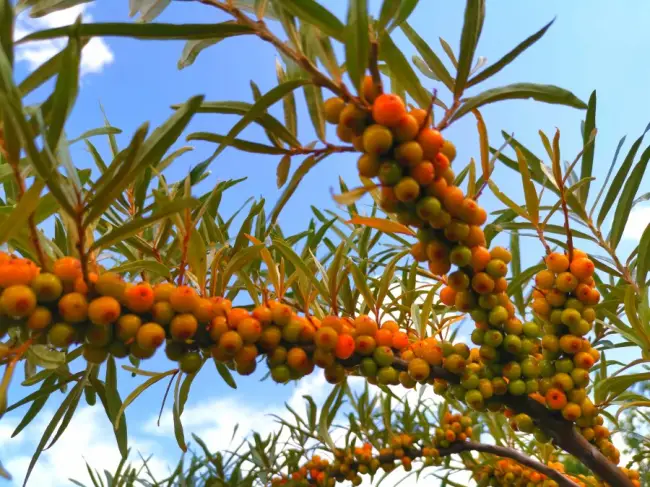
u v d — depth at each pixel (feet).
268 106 0.53
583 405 0.69
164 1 0.55
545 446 1.01
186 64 0.64
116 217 0.75
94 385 0.71
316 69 0.51
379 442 1.22
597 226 0.86
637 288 0.80
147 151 0.47
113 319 0.50
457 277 0.62
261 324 0.60
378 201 0.62
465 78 0.56
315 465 1.16
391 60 0.54
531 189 0.70
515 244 0.92
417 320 0.75
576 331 0.68
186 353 0.58
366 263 0.88
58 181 0.47
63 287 0.50
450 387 0.71
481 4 0.54
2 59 0.42
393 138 0.50
